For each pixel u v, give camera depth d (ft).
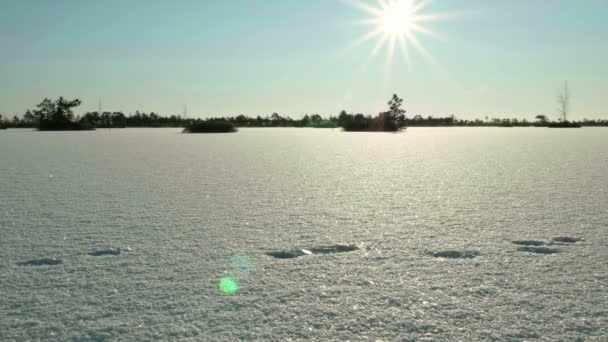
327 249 12.22
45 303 8.67
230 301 8.71
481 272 10.18
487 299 8.69
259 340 7.22
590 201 18.66
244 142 69.41
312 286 9.46
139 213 16.88
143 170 31.32
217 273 10.27
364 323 7.78
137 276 10.07
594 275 9.90
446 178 26.48
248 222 15.33
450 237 13.17
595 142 65.16
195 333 7.45
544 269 10.32
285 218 15.96
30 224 15.08
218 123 121.49
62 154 46.26
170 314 8.16
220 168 32.53
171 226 14.76
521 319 7.85
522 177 26.68
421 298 8.79
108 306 8.52
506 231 13.78
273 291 9.20
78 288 9.40
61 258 11.39
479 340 7.16
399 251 11.87
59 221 15.53
